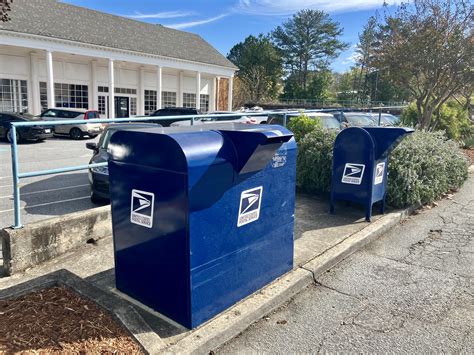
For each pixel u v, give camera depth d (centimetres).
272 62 7112
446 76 1174
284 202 369
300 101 6359
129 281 330
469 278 405
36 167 1084
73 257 429
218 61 3512
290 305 351
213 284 302
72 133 1919
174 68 3116
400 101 5284
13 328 274
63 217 441
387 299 362
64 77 2597
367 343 296
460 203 703
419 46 1109
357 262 445
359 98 6391
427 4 1118
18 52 2338
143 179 296
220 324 299
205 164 277
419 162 650
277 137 295
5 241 386
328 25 7206
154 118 550
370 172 546
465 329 314
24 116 1786
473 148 1415
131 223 314
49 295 322
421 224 582
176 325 297
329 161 672
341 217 579
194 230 279
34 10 2458
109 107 2750
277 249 369
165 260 296
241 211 317
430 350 287
